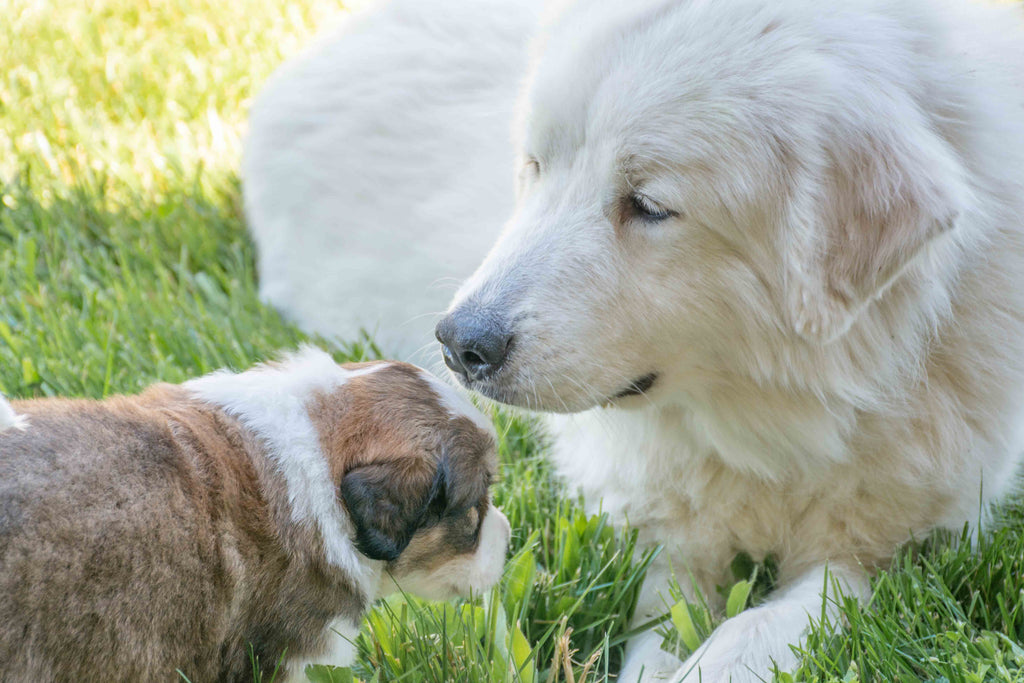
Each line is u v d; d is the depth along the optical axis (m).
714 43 1.22
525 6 1.63
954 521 1.34
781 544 1.36
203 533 1.19
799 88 1.21
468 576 1.30
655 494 1.37
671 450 1.35
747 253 1.23
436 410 1.26
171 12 2.37
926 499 1.32
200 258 1.74
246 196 1.77
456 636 1.26
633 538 1.37
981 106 1.26
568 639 1.25
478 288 1.25
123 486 1.17
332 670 1.21
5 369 1.51
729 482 1.35
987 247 1.27
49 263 1.67
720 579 1.39
